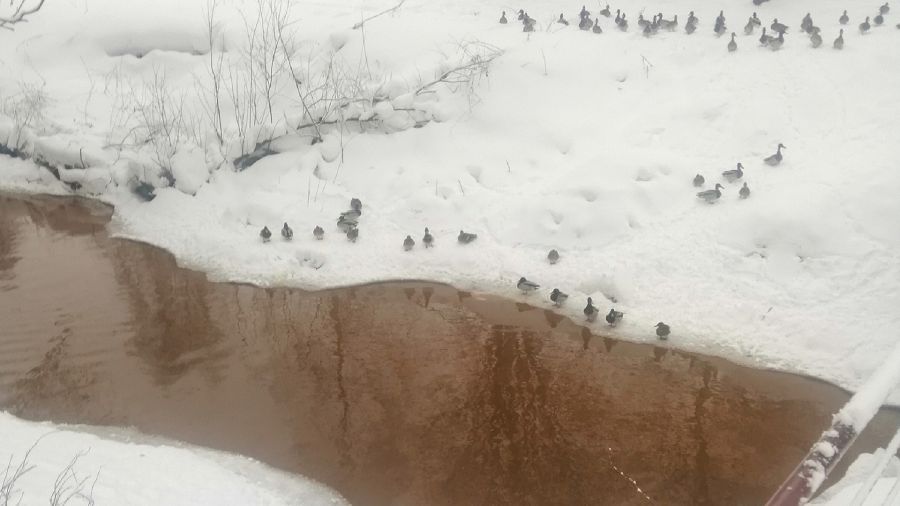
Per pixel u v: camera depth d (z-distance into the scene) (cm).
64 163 2155
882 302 1398
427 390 1334
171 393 1329
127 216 2022
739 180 1709
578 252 1677
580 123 1978
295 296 1652
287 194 1955
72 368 1403
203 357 1442
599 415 1257
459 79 2116
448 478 1109
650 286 1559
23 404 1292
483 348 1462
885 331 1344
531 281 1636
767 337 1405
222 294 1666
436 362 1421
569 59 2145
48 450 1105
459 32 2327
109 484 1015
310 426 1235
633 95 2028
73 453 1098
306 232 1839
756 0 2394
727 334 1429
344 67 2266
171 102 2252
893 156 1628
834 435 398
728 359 1377
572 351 1440
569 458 1152
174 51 2461
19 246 1917
